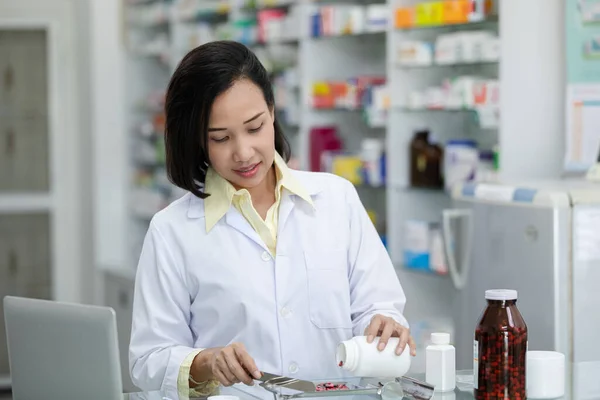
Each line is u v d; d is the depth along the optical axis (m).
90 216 7.20
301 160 5.19
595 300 3.09
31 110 7.36
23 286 7.46
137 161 7.18
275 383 2.03
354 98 4.86
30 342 2.04
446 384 2.07
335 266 2.38
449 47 4.29
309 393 2.02
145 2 7.08
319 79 5.18
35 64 7.35
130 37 7.09
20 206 7.36
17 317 2.05
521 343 1.94
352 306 2.43
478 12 4.12
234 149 2.15
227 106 2.11
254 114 2.13
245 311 2.29
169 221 2.34
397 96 4.59
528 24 3.85
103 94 7.09
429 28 4.54
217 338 2.33
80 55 7.28
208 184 2.34
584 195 3.08
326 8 4.98
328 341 2.37
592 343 3.10
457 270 3.62
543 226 3.09
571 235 3.07
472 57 4.17
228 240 2.32
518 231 3.20
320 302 2.36
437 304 4.63
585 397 2.05
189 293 2.34
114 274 6.73
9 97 7.33
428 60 4.43
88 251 7.27
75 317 1.94
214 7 6.05
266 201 2.39
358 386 2.08
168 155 2.26
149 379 2.22
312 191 2.40
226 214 2.33
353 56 5.23
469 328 3.53
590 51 3.67
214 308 2.31
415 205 4.69
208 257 2.30
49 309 1.99
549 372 2.03
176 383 2.14
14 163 7.38
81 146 7.37
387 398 2.01
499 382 1.93
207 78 2.11
